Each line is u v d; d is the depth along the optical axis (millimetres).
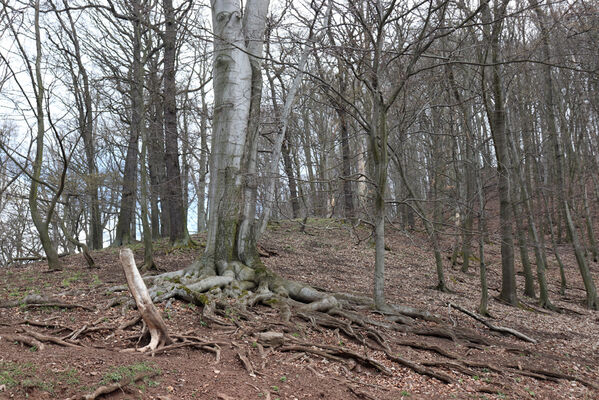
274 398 4887
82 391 4082
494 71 12984
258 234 11578
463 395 6152
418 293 13977
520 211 15180
